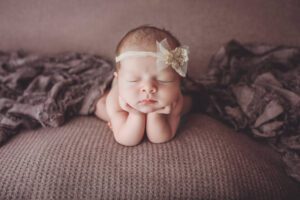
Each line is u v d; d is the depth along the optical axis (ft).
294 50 2.26
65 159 1.57
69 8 2.46
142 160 1.58
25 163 1.58
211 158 1.59
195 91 2.07
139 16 2.43
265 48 2.30
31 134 1.84
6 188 1.49
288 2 2.40
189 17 2.43
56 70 2.25
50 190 1.48
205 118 1.98
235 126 1.94
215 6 2.42
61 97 1.99
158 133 1.65
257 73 2.15
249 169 1.61
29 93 2.04
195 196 1.47
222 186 1.49
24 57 2.36
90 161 1.57
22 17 2.48
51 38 2.49
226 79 2.18
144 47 1.52
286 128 1.88
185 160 1.58
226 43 2.33
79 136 1.74
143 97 1.53
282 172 1.75
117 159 1.59
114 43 2.46
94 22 2.46
